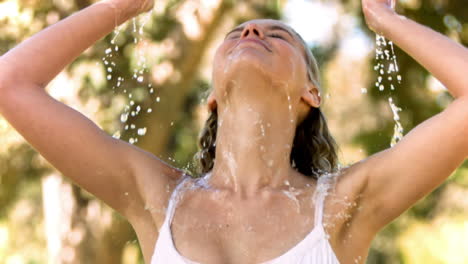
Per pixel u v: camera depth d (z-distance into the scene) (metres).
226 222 2.73
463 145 2.59
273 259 2.59
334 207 2.74
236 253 2.64
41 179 8.50
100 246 8.32
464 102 2.59
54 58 2.84
